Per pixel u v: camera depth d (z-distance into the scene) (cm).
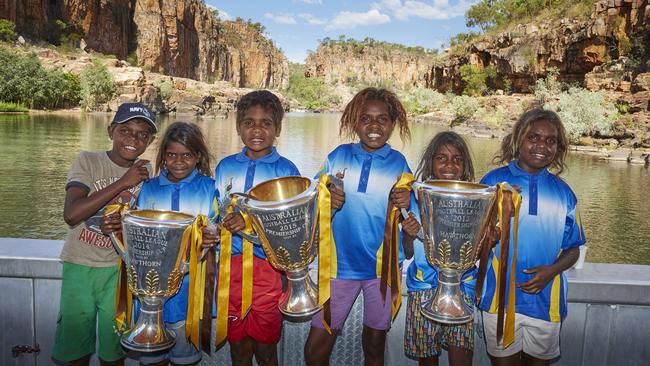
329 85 16338
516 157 211
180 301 202
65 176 1745
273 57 16638
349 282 207
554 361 221
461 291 196
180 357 206
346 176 207
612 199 1659
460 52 8012
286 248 170
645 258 1086
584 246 219
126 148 206
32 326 222
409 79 16725
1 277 217
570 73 5366
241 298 204
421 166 224
